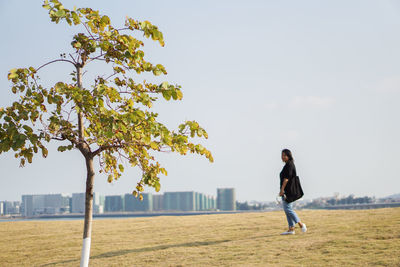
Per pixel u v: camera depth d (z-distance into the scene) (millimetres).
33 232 17969
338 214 17016
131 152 7184
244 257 8859
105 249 12039
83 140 6742
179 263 8945
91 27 6730
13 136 5793
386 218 13625
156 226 17344
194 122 6508
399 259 7293
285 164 11219
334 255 8180
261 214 20516
